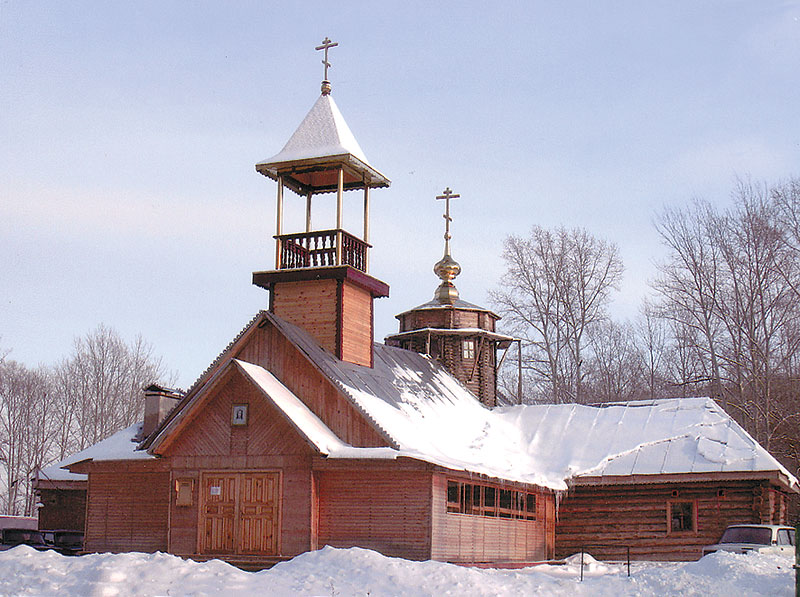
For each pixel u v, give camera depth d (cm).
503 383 6531
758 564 2119
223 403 2769
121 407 6675
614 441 3562
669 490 3347
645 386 6334
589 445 3569
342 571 2016
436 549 2603
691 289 5225
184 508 2750
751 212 5069
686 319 5294
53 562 2100
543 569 2784
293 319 3106
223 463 2738
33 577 1978
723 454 3303
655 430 3594
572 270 5784
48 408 6706
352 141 3250
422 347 4203
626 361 6525
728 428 3494
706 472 3222
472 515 2853
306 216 3462
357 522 2650
